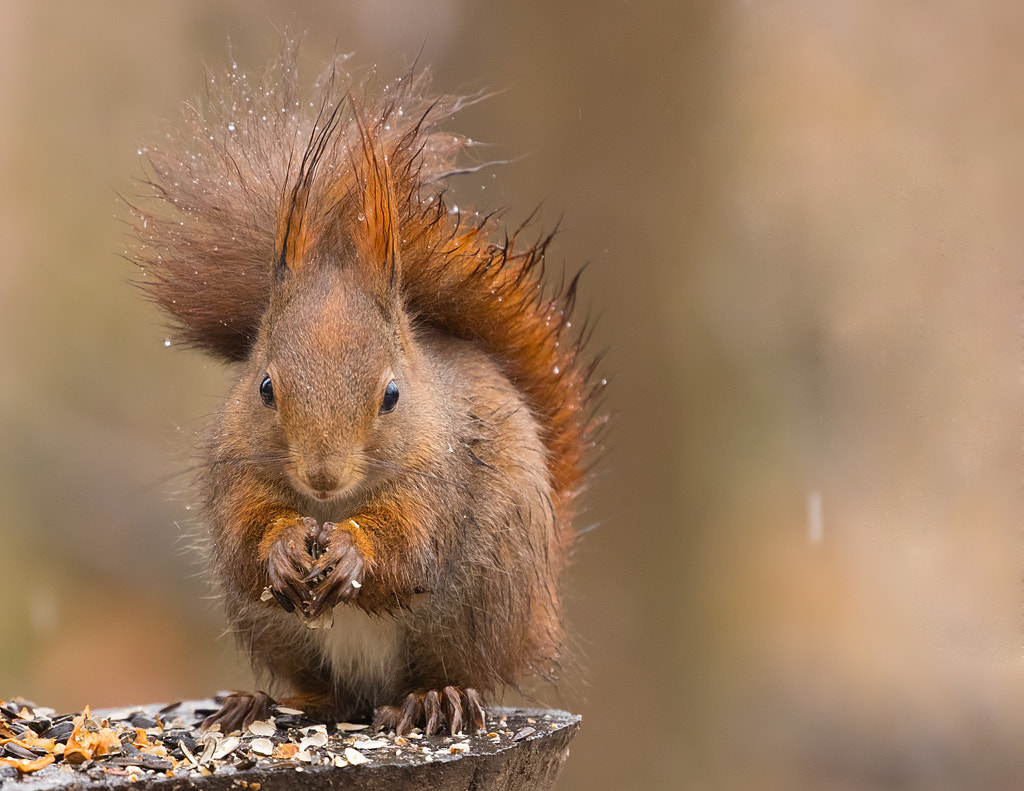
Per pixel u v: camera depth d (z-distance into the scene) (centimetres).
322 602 568
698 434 1406
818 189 1430
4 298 1800
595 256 1383
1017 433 1430
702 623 1422
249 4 1686
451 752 568
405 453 598
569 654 742
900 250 1434
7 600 1691
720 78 1407
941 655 1520
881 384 1448
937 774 1493
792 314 1422
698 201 1391
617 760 1391
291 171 652
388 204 605
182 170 677
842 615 1502
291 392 573
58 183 1817
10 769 508
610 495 1414
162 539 1786
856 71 1455
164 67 1794
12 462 1759
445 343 685
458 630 645
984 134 1459
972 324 1430
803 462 1462
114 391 1817
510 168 1385
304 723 633
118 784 497
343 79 697
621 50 1388
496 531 641
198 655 1750
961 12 1462
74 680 1656
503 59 1397
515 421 663
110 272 1830
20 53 1802
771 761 1434
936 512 1472
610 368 1391
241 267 657
